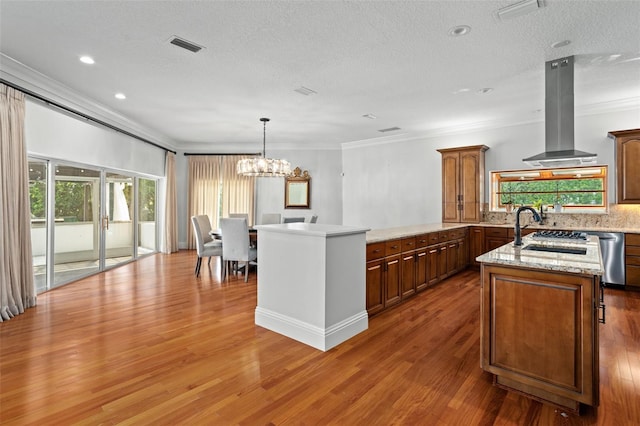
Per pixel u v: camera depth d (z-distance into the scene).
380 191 7.15
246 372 2.20
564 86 3.27
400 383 2.07
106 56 3.18
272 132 6.55
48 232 4.21
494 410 1.80
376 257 3.29
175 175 7.50
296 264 2.78
